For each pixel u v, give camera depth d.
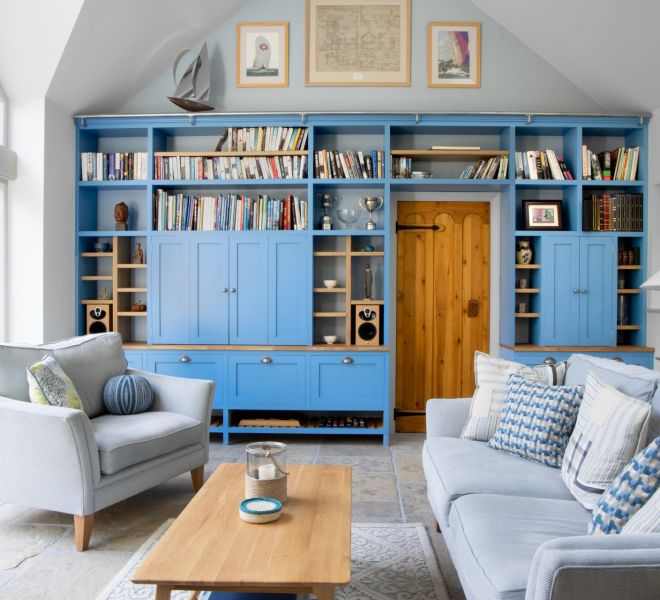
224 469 2.49
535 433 2.39
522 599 1.42
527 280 4.74
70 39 3.89
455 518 1.97
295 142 4.59
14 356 2.97
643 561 1.21
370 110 4.80
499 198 4.84
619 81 4.34
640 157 4.54
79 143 4.65
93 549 2.61
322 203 4.71
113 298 4.67
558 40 4.41
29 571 2.39
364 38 4.84
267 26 4.84
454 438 2.79
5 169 4.06
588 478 1.94
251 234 4.54
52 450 2.60
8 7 3.74
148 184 4.60
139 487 2.91
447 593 2.21
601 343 4.46
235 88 4.86
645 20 3.68
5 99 4.20
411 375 4.95
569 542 1.25
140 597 2.17
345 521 1.91
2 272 4.19
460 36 4.81
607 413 1.99
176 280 4.58
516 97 4.79
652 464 1.54
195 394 3.38
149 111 4.90
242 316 4.55
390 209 4.86
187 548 1.70
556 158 4.55
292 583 1.52
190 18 4.53
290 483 2.29
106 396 3.27
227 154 4.57
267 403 4.50
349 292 4.58
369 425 4.60
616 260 4.46
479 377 2.86
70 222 4.58
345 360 4.46
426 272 4.93
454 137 4.86
